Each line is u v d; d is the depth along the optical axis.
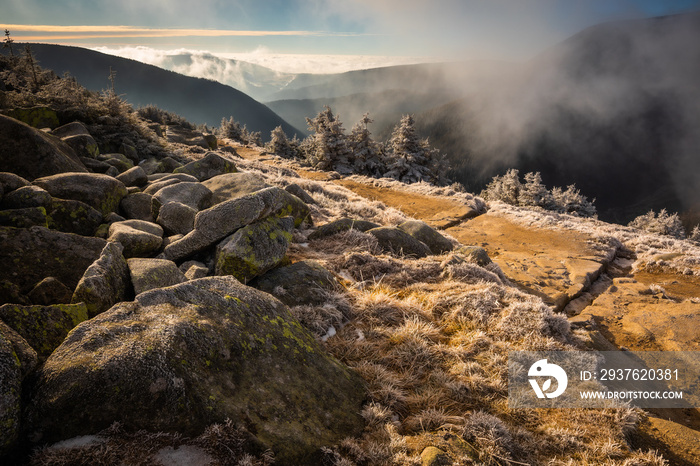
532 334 6.26
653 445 4.25
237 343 3.92
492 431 4.03
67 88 19.14
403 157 45.50
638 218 55.75
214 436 3.10
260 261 6.75
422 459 3.56
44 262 5.52
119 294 5.07
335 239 10.36
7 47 25.11
